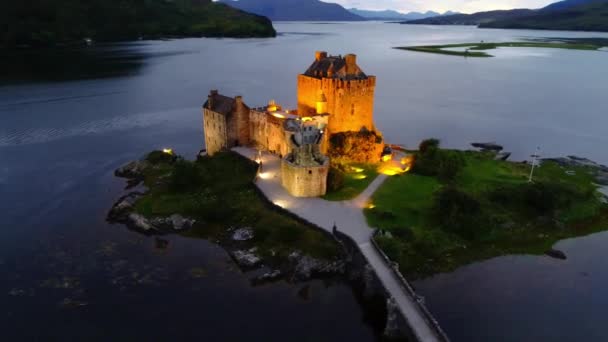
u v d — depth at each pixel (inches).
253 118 4308.6
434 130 6082.7
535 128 6235.2
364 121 4394.7
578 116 6968.5
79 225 3152.1
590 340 2080.5
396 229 2805.1
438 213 3016.7
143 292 2391.7
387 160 4141.2
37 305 2289.6
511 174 3934.5
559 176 4094.5
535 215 3193.9
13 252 2795.3
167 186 3688.5
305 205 3157.0
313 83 4306.1
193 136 5615.2
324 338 2091.5
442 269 2593.5
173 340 2057.1
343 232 2741.1
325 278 2536.9
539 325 2169.0
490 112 7180.1
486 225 2930.6
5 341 2048.5
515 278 2536.9
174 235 2989.7
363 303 2347.4
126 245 2866.6
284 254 2664.9
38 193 3747.5
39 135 5492.1
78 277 2524.6
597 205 3385.8
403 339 2068.2
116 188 3868.1
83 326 2144.4
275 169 3816.4
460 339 2064.5
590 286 2477.9
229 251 2778.1
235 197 3410.4
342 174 3543.3
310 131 3686.0
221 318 2202.3
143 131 5787.4
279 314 2244.1
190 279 2504.9
